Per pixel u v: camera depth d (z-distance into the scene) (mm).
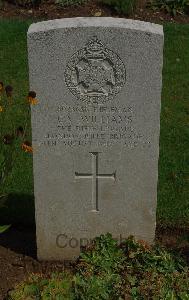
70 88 2215
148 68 2182
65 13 4434
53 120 2256
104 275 2295
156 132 2275
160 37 2139
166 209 2740
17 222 2695
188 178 2928
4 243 2586
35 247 2572
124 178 2357
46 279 2309
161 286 2256
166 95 3553
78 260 2438
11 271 2430
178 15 4461
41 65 2180
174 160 3041
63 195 2385
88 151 2311
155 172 2344
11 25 4168
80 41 2152
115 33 2143
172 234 2639
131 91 2219
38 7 4480
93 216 2426
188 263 2408
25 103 3396
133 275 2301
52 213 2414
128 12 4406
